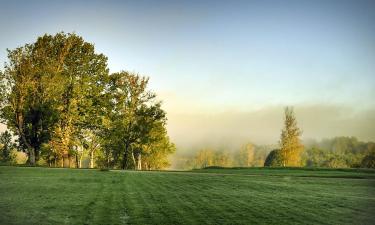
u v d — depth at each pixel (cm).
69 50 6247
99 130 6856
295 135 7950
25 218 1422
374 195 2294
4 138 8231
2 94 5722
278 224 1438
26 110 5819
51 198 1928
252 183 3023
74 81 6234
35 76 5884
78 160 7100
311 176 3984
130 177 3447
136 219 1459
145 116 7019
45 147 6612
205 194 2242
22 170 3922
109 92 6856
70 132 6178
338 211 1719
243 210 1706
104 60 6581
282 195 2252
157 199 1981
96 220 1419
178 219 1482
